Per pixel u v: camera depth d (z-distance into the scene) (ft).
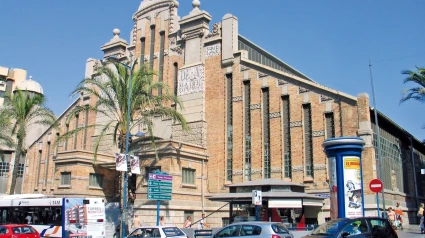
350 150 68.03
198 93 125.18
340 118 101.55
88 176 124.98
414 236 80.07
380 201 98.32
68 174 124.26
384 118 108.78
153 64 139.64
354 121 99.19
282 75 112.57
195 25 130.72
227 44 123.03
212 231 86.33
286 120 111.55
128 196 110.73
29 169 169.78
